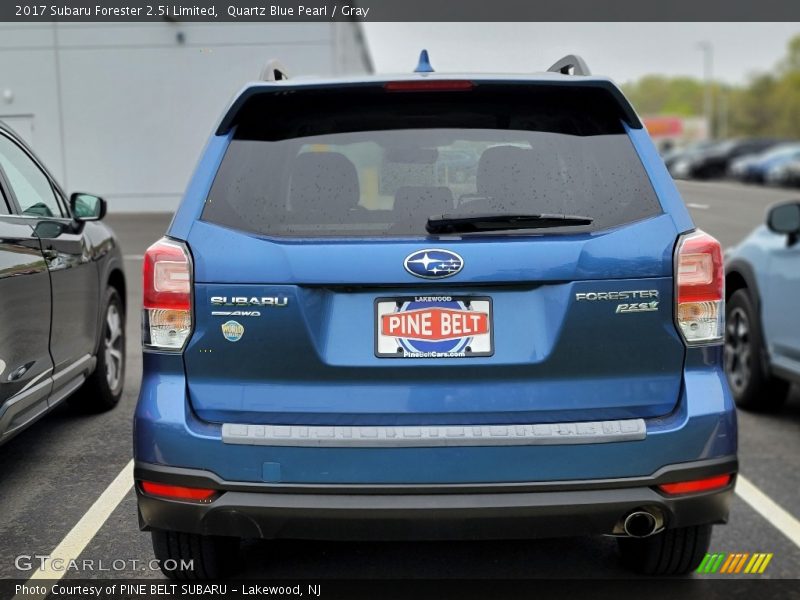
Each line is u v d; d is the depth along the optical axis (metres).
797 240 5.21
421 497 2.59
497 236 2.64
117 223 18.41
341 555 3.53
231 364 2.65
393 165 2.79
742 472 4.59
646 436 2.62
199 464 2.62
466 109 2.88
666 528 2.71
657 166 2.80
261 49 19.83
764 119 89.88
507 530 2.62
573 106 2.89
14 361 3.67
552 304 2.62
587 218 2.68
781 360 5.29
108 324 5.34
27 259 3.86
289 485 2.60
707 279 2.70
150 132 20.56
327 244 2.62
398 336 2.62
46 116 20.58
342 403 2.63
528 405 2.64
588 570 3.40
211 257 2.65
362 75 2.94
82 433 4.91
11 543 3.55
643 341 2.66
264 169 2.79
